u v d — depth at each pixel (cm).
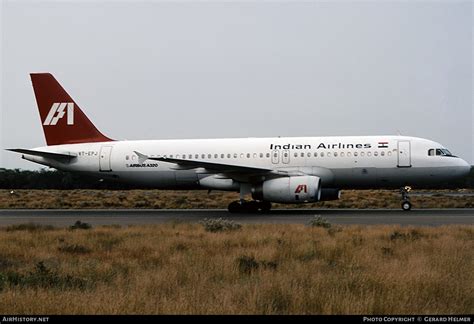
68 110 12144
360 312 2822
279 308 2956
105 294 3173
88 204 14475
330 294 3077
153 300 3064
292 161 10644
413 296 3078
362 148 10425
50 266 4403
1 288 3469
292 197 9875
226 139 11288
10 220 9775
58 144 12175
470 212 10044
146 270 4116
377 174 10375
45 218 10125
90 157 11844
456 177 10256
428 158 10238
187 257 4616
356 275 3556
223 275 3822
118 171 11706
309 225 7350
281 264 4275
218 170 10256
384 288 3262
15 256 5134
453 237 5866
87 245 5712
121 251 5241
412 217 9025
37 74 12200
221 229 6969
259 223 7956
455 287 3300
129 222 9031
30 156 12200
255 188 10262
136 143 11756
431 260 4238
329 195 10988
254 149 10925
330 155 10488
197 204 14188
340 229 6762
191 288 3400
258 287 3266
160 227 7400
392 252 4831
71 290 3409
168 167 11388
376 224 7888
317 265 4200
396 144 10369
